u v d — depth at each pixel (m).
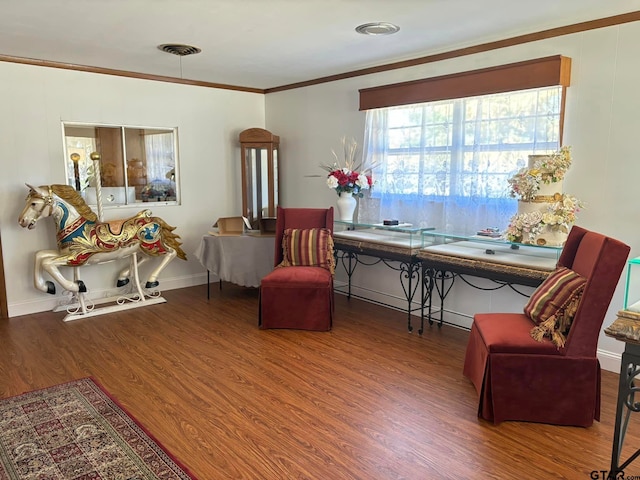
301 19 3.08
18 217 4.29
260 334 3.90
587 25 3.08
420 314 4.36
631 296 2.98
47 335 3.87
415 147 4.22
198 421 2.58
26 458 2.26
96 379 3.08
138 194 5.03
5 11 2.90
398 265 4.50
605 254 2.31
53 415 2.64
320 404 2.76
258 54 4.03
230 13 2.96
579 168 3.20
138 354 3.49
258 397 2.84
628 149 2.96
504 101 3.56
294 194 5.61
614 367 3.15
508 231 3.22
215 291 5.25
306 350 3.56
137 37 3.49
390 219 4.52
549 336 2.51
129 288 4.99
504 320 2.79
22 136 4.25
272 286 3.96
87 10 2.89
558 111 3.26
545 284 2.71
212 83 5.37
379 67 4.42
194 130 5.32
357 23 3.17
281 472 2.14
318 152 5.21
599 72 3.05
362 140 4.70
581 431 2.47
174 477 2.11
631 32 2.90
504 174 3.61
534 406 2.53
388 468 2.17
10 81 4.14
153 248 4.62
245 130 5.47
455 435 2.44
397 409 2.70
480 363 2.72
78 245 4.18
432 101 3.96
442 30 3.35
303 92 5.29
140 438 2.42
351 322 4.20
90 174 4.70
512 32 3.40
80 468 2.18
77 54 4.02
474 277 3.90
